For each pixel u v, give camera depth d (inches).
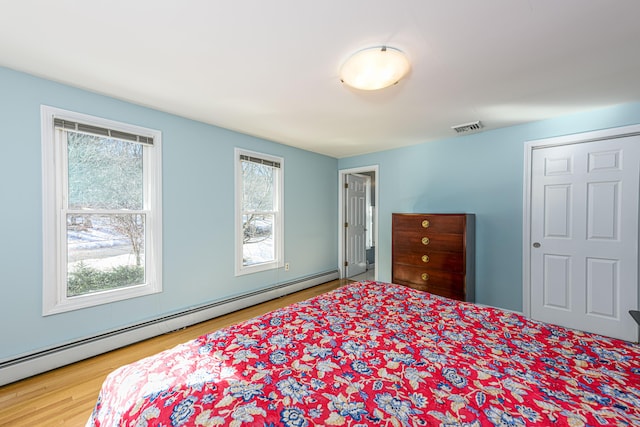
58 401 65.4
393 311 64.4
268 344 48.0
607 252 98.7
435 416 30.3
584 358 42.6
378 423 29.3
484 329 54.1
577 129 102.9
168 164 103.9
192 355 44.4
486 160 125.6
